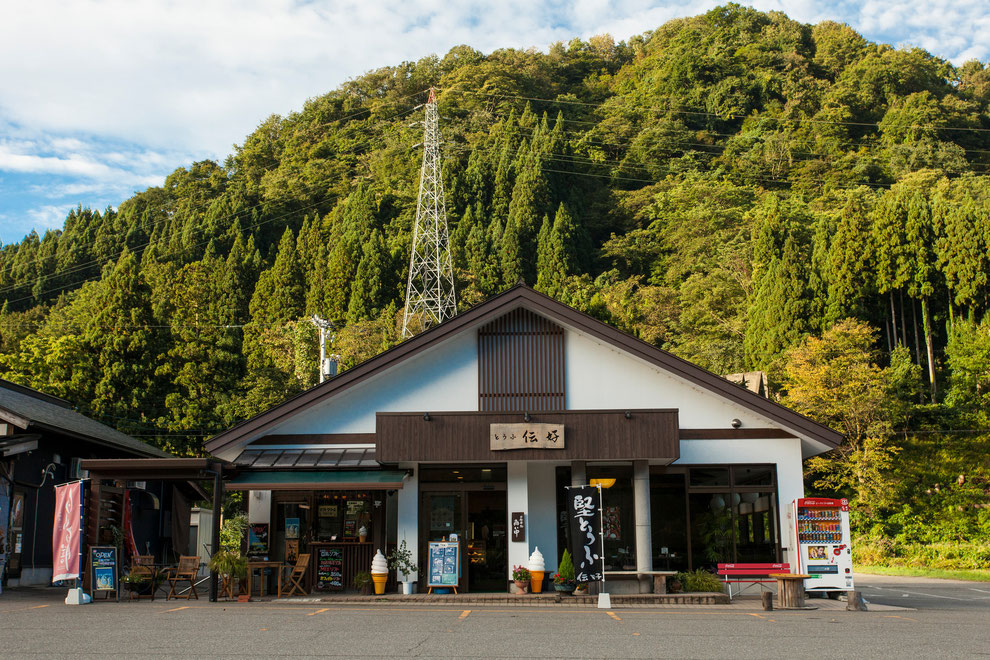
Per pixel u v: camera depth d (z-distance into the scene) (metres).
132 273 42.53
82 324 52.31
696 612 13.48
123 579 14.95
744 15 130.75
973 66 112.69
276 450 17.28
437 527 16.86
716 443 17.33
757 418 17.38
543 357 17.59
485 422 15.87
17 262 85.12
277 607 13.80
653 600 15.05
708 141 103.94
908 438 44.03
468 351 17.67
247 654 8.58
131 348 40.97
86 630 10.33
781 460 17.23
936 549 35.03
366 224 81.94
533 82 130.00
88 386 40.06
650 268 82.12
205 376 42.06
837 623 11.82
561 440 15.73
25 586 17.42
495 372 17.56
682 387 17.53
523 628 10.91
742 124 107.31
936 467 41.28
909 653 8.91
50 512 19.08
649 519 16.19
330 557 16.80
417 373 17.62
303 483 15.55
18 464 17.58
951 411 44.44
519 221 82.56
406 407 17.52
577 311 17.08
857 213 51.75
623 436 15.75
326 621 11.54
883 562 34.62
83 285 74.06
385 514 16.98
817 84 107.94
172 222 89.75
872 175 86.19
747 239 72.38
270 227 88.50
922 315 53.16
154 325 42.28
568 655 8.68
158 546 21.45
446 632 10.41
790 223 63.19
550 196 87.06
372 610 13.30
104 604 14.02
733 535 17.09
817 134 95.81
